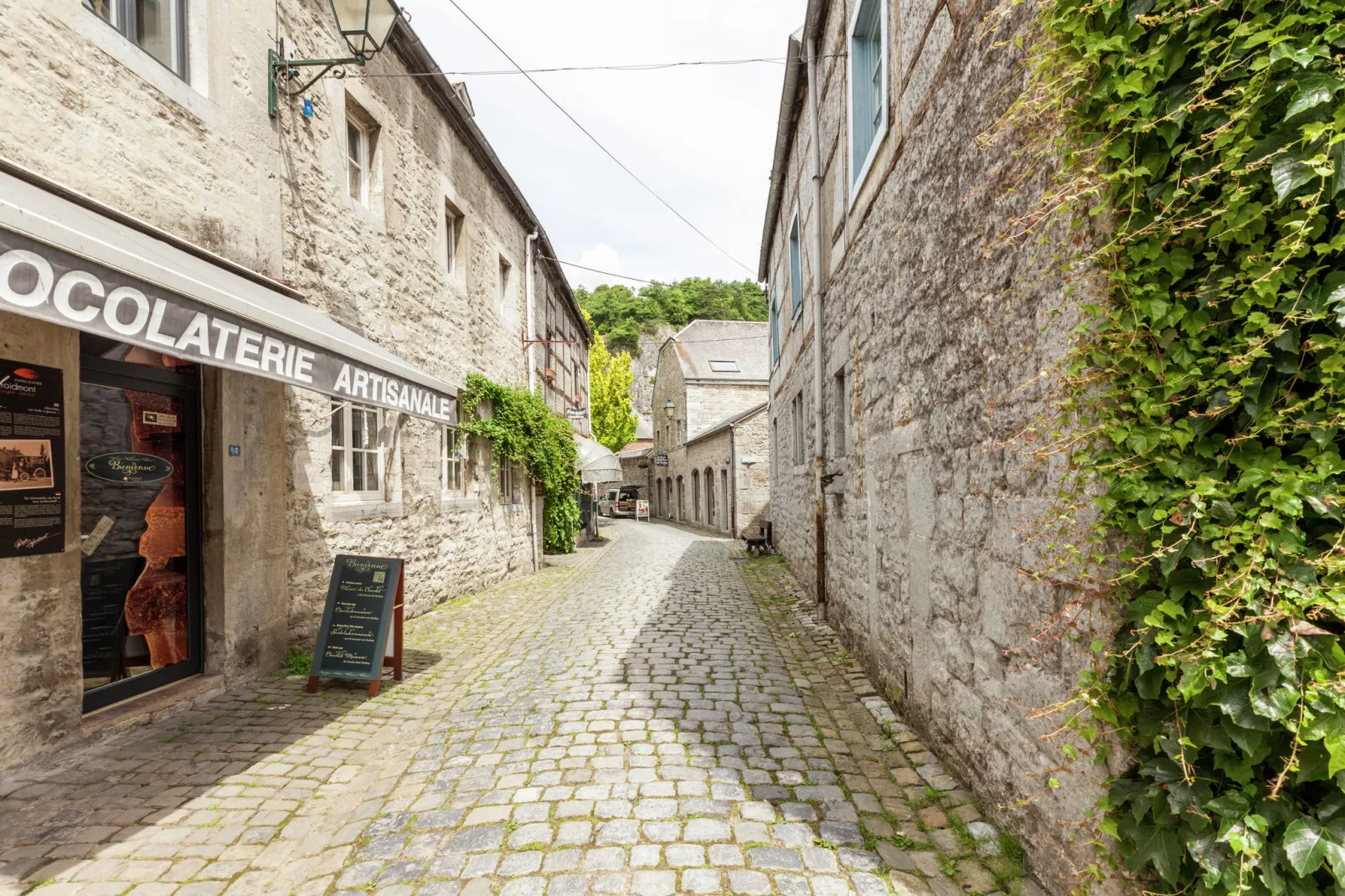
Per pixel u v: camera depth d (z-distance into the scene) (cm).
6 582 326
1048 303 227
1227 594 145
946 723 336
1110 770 189
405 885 248
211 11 458
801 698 461
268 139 515
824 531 745
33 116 332
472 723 417
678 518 3072
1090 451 188
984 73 287
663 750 368
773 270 1422
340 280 618
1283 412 142
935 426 352
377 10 491
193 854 271
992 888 239
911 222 397
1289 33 136
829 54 694
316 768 354
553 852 267
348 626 485
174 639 444
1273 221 144
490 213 1056
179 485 450
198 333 305
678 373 3064
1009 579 262
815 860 259
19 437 334
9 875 253
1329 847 132
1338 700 127
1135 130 164
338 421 627
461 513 897
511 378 1162
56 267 240
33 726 337
